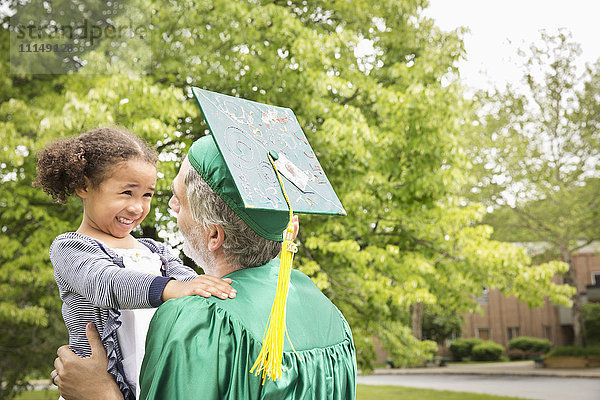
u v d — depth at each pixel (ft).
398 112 23.43
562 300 25.02
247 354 3.73
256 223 4.22
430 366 109.09
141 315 5.03
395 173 24.75
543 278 24.80
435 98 23.24
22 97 22.80
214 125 4.01
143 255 5.42
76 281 4.61
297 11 27.17
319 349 4.23
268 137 4.36
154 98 18.78
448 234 24.68
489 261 24.06
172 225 22.04
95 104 17.54
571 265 90.07
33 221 23.95
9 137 18.28
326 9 27.27
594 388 65.67
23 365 32.24
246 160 4.00
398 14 27.78
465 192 59.98
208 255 4.46
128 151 5.16
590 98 64.95
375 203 23.90
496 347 118.52
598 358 91.25
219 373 3.64
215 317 3.81
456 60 25.85
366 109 26.61
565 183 69.97
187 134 23.29
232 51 23.71
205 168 4.24
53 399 33.99
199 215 4.31
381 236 26.07
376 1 27.48
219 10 22.41
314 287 4.82
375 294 23.34
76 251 4.84
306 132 23.02
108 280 4.42
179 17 22.39
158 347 3.79
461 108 23.86
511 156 64.08
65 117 17.13
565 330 123.44
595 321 99.66
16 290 24.72
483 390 65.62
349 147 21.65
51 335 31.91
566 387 67.51
